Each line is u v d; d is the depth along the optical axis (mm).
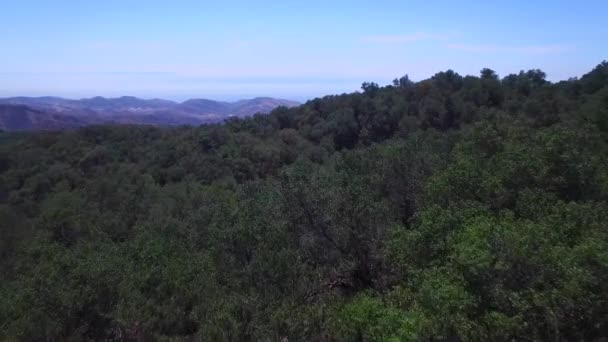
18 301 13148
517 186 14523
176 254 19125
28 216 40594
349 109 68188
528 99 54594
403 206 19422
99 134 64125
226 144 61969
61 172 49094
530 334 8438
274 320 11594
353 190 16594
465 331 8328
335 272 16859
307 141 64500
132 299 13891
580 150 15922
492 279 9078
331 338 11008
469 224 11578
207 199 38625
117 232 35438
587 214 11477
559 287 8609
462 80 71438
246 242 17391
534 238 9523
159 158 57156
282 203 17625
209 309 13258
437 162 20016
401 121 60875
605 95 35750
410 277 12188
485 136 19000
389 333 10172
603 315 8453
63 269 14398
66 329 12625
